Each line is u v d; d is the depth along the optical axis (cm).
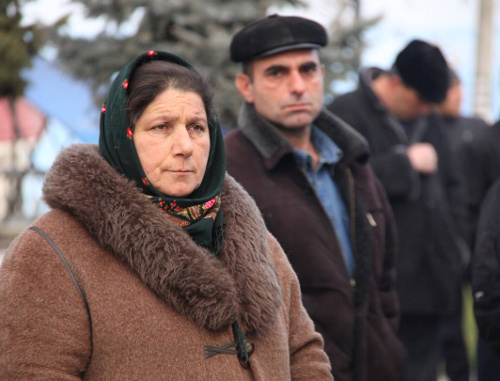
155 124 719
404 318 1438
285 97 1104
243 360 709
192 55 2873
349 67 3083
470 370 1908
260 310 722
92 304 666
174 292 676
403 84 1485
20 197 3672
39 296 656
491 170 1691
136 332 666
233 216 757
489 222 1140
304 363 807
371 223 1132
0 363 646
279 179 1073
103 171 694
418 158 1421
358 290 1090
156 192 717
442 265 1434
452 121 2334
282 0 3072
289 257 1042
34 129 4162
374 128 1452
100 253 680
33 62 3522
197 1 2938
